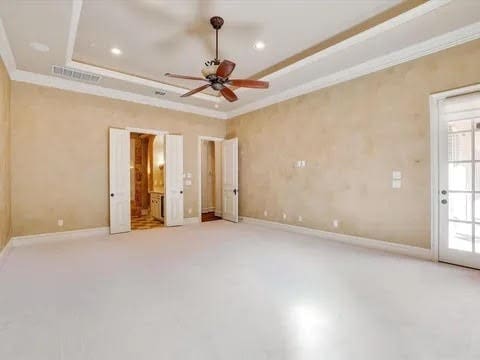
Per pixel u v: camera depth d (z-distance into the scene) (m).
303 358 1.66
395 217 3.96
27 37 3.42
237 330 1.97
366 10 3.17
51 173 4.83
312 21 3.39
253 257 3.78
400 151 3.90
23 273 3.15
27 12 2.90
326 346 1.78
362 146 4.35
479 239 3.26
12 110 4.46
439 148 3.54
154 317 2.16
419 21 3.09
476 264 3.27
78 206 5.11
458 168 3.41
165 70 4.89
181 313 2.22
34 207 4.66
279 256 3.82
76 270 3.26
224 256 3.83
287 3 3.03
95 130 5.30
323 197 4.95
